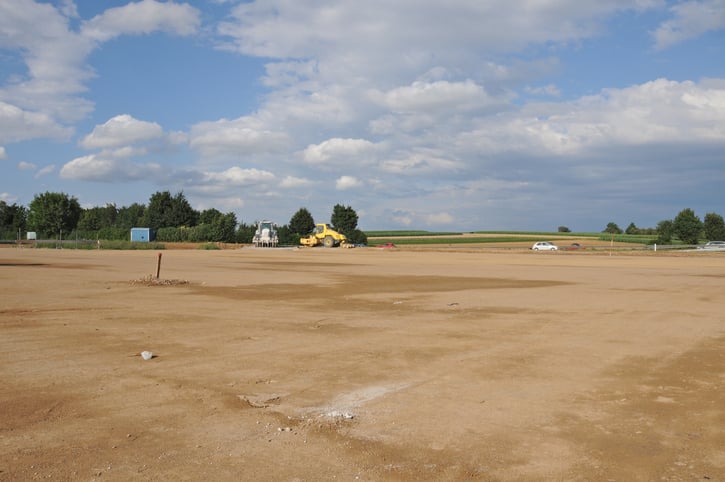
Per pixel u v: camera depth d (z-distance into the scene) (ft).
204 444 18.80
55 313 47.60
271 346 35.35
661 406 23.68
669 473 17.01
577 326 43.88
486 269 115.03
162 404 23.09
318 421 21.24
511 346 36.01
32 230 344.90
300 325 43.62
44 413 21.74
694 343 37.35
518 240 385.09
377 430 20.40
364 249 231.30
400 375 28.45
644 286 77.61
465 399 24.43
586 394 25.41
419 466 17.29
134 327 41.47
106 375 27.63
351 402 23.76
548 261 151.02
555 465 17.51
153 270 101.09
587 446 19.12
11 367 28.99
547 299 61.87
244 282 80.23
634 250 241.35
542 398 24.71
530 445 19.15
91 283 73.77
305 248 234.17
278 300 59.72
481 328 42.75
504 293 68.03
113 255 167.73
